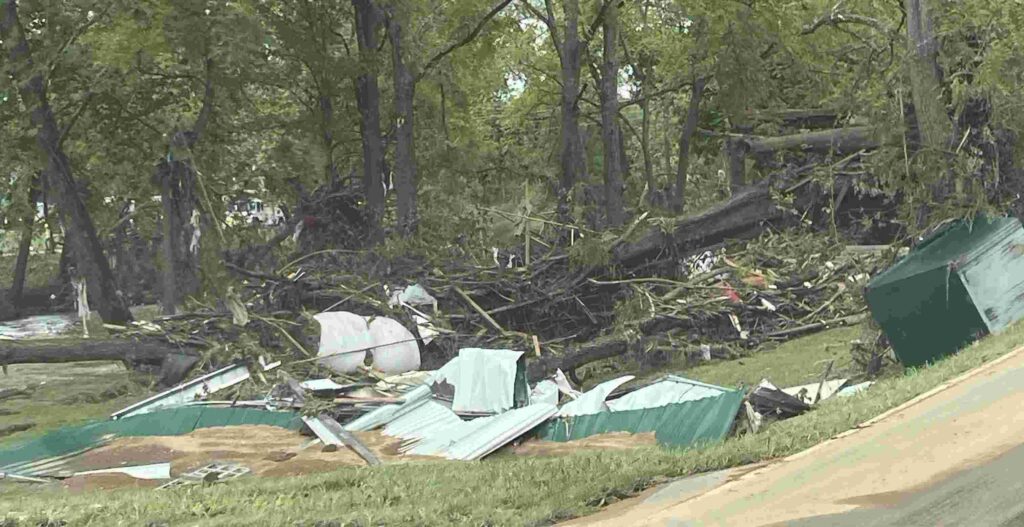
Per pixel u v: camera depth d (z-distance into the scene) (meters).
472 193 39.66
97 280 26.22
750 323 21.12
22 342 19.97
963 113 15.88
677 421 11.55
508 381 14.58
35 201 33.25
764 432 9.51
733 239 23.58
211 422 15.16
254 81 29.75
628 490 7.48
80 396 19.72
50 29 24.83
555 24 34.44
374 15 30.22
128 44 25.23
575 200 28.50
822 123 26.64
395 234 25.00
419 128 37.12
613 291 22.98
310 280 22.22
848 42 31.59
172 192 25.72
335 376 18.25
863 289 14.22
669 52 36.53
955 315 12.98
